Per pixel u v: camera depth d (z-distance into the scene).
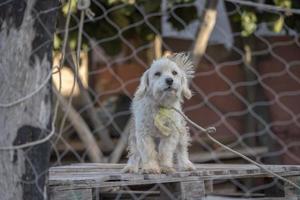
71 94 5.44
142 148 5.95
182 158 6.12
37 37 4.95
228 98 13.35
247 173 6.13
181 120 6.10
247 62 12.61
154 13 11.29
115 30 11.66
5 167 4.92
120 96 13.11
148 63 12.62
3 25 4.94
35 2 4.93
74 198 5.46
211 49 13.11
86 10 5.41
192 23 12.36
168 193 5.91
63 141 11.00
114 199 7.48
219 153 12.17
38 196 4.97
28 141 4.93
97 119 11.41
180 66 6.22
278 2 11.38
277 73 13.13
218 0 10.27
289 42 12.93
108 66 12.06
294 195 6.43
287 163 13.17
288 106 13.30
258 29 12.40
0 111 4.94
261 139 13.07
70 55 10.56
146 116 5.97
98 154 10.70
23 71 4.92
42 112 4.97
